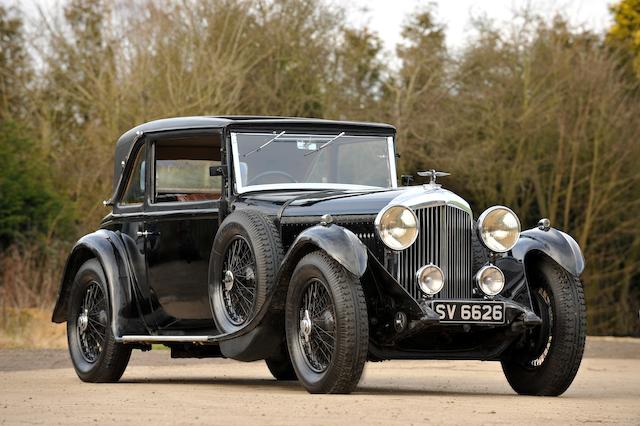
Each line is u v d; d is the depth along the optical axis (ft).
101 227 56.90
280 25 169.07
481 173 179.93
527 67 181.27
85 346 55.11
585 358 89.81
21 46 174.70
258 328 45.34
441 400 40.52
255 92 165.48
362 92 181.06
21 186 150.82
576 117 181.57
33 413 35.19
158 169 52.80
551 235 46.52
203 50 154.51
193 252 50.34
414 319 42.11
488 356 45.32
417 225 43.27
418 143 180.14
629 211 183.83
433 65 183.73
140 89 152.76
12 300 104.99
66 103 169.99
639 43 202.69
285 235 46.34
